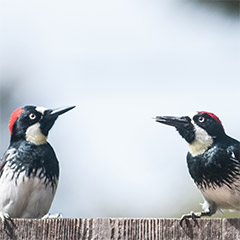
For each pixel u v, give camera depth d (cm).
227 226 973
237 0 1391
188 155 1292
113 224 977
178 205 1686
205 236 973
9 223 994
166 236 974
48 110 1285
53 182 1250
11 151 1239
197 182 1277
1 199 1210
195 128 1280
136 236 972
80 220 983
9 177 1210
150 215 1706
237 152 1234
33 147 1243
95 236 974
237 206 1265
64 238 977
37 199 1221
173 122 1298
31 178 1212
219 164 1237
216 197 1262
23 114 1273
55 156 1274
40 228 987
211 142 1266
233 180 1228
